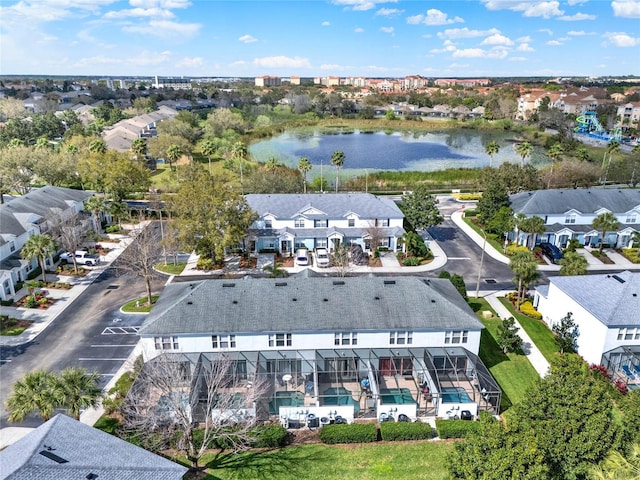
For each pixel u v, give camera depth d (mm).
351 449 36062
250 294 45688
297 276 53500
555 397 28594
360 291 46312
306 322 43344
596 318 45906
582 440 26359
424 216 77625
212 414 35344
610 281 50031
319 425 39062
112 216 88250
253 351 43625
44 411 31109
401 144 187375
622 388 42781
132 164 92188
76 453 25359
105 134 152875
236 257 73250
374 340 43938
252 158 149125
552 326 53812
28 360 46812
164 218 91500
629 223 78688
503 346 48812
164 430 35062
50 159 102188
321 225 76375
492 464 23375
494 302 60344
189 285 49312
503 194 85062
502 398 42031
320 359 43438
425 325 43438
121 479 24297
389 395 40812
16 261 63531
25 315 55688
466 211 95062
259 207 77125
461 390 40875
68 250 70625
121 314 56094
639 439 27062
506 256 75062
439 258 74125
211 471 33594
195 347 43250
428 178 123312
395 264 71375
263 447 36281
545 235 77250
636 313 45500
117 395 40219
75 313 56312
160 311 44844
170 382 34625
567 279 53062
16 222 69750
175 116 190375
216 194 66125
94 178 92625
